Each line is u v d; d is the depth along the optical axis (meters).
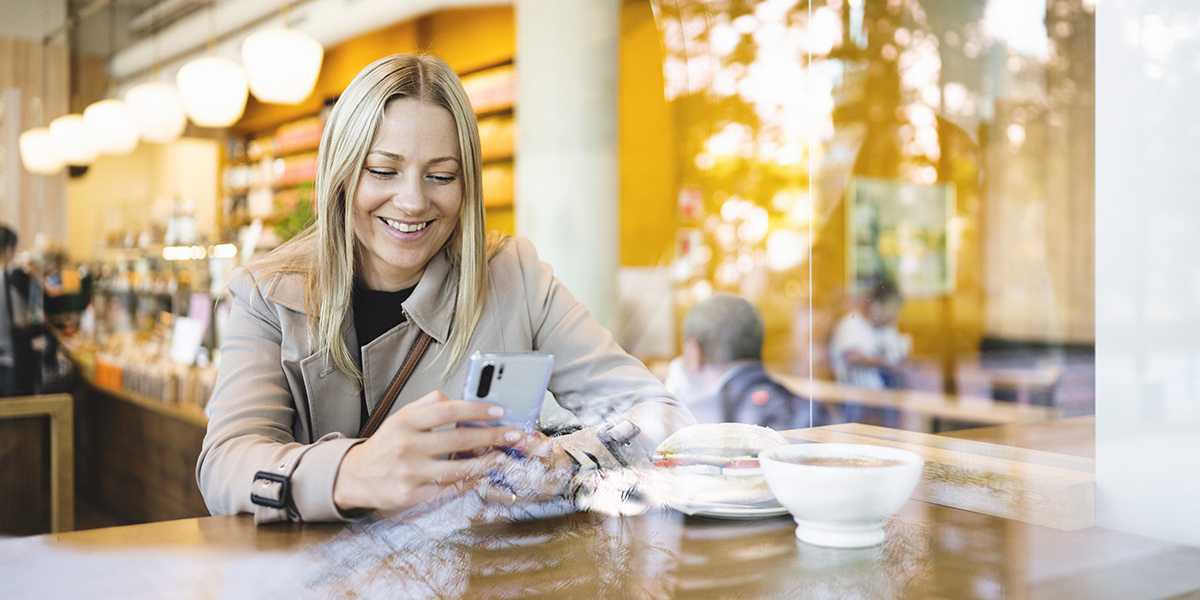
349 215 1.07
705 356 2.10
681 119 4.80
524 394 0.80
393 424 0.74
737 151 4.91
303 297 1.07
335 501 0.73
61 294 5.34
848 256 4.29
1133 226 0.79
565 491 0.76
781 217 4.88
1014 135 3.90
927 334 4.07
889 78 4.34
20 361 3.97
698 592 0.55
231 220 7.39
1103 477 0.77
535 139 3.95
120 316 5.21
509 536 0.67
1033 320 3.72
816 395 3.11
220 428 0.94
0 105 6.74
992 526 0.72
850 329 3.76
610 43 3.92
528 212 3.99
